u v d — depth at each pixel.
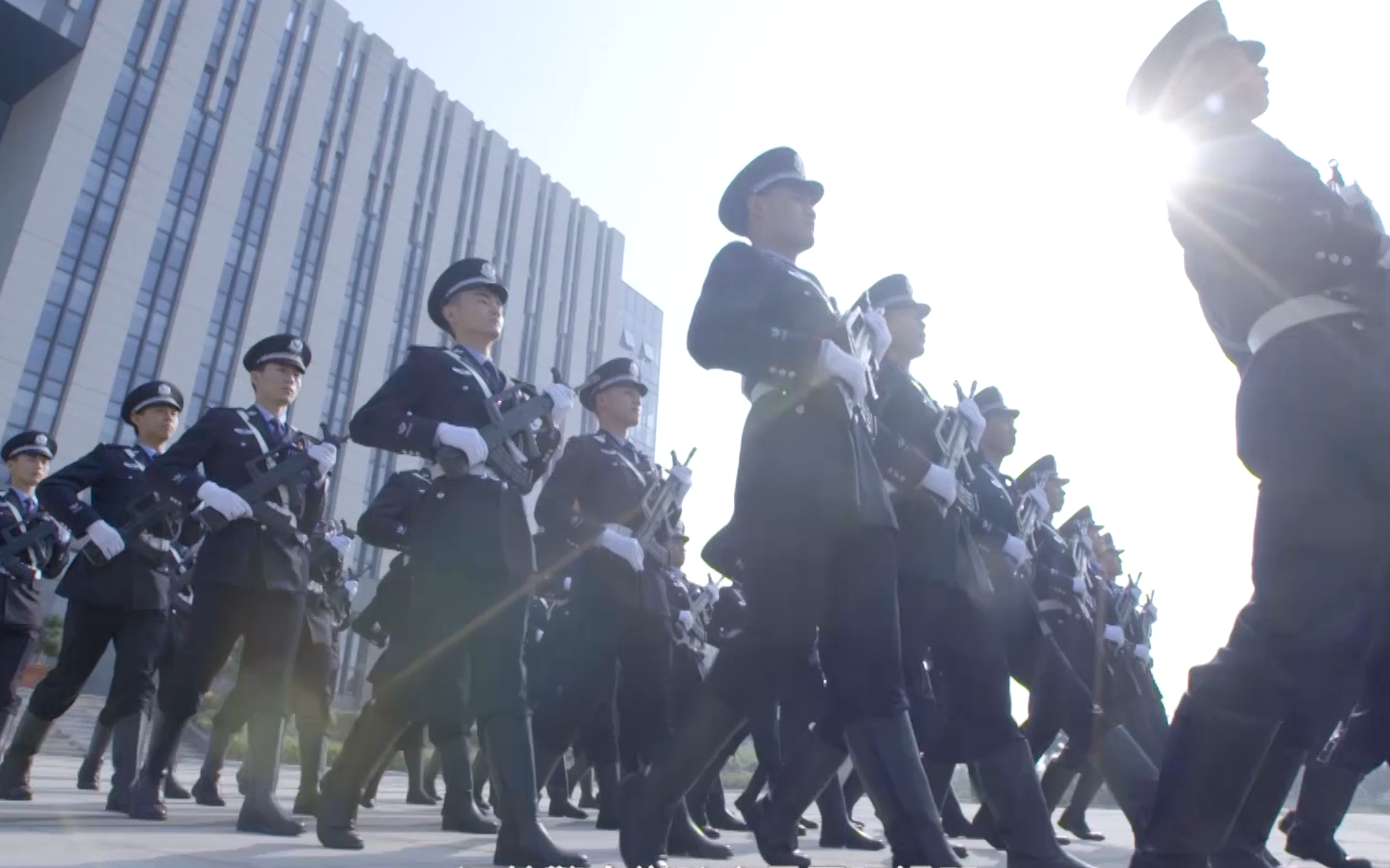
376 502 6.00
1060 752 5.88
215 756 6.26
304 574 4.77
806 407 2.77
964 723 3.21
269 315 41.09
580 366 55.72
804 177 3.17
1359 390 2.05
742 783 15.57
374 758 3.81
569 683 5.20
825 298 2.98
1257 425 2.14
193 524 6.03
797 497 2.67
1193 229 2.31
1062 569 6.83
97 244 36.53
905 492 3.50
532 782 3.29
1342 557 2.01
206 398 38.81
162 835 3.79
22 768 5.52
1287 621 2.01
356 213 45.22
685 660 6.23
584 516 5.29
